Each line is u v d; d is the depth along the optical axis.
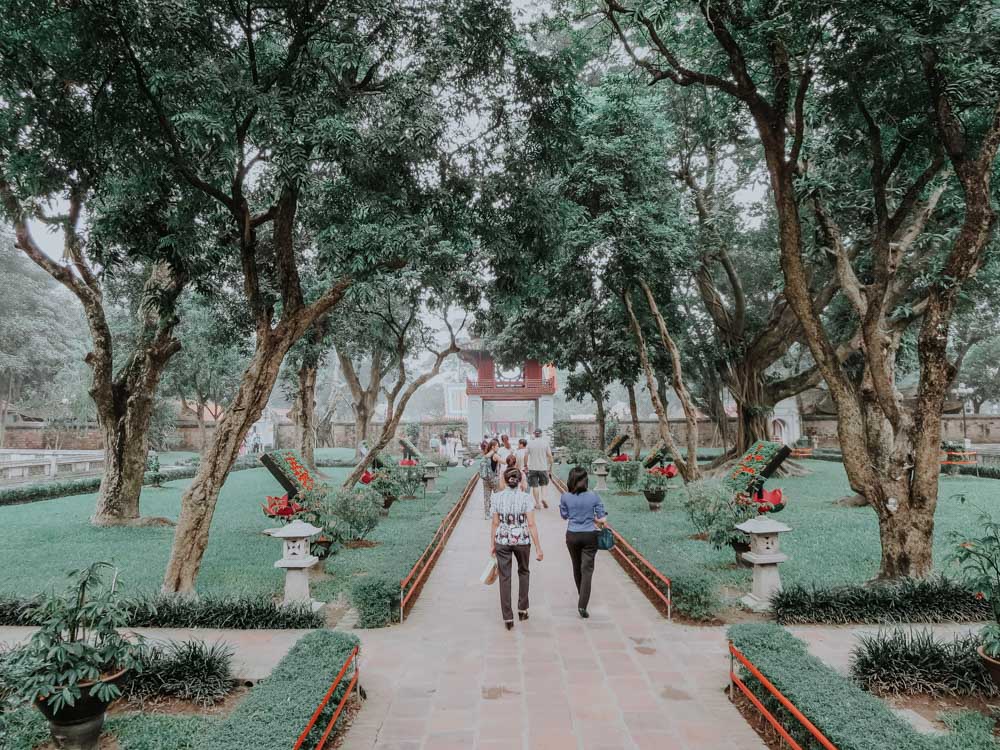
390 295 13.86
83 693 3.71
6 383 43.06
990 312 22.84
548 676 5.13
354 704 4.54
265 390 7.73
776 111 7.83
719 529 8.73
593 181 14.23
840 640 5.88
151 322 13.46
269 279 13.39
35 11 6.50
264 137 6.80
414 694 4.78
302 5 6.98
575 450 27.27
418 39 7.38
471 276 12.49
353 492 10.80
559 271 15.84
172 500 18.55
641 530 10.28
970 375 44.72
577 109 9.57
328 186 8.03
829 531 11.62
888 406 7.84
